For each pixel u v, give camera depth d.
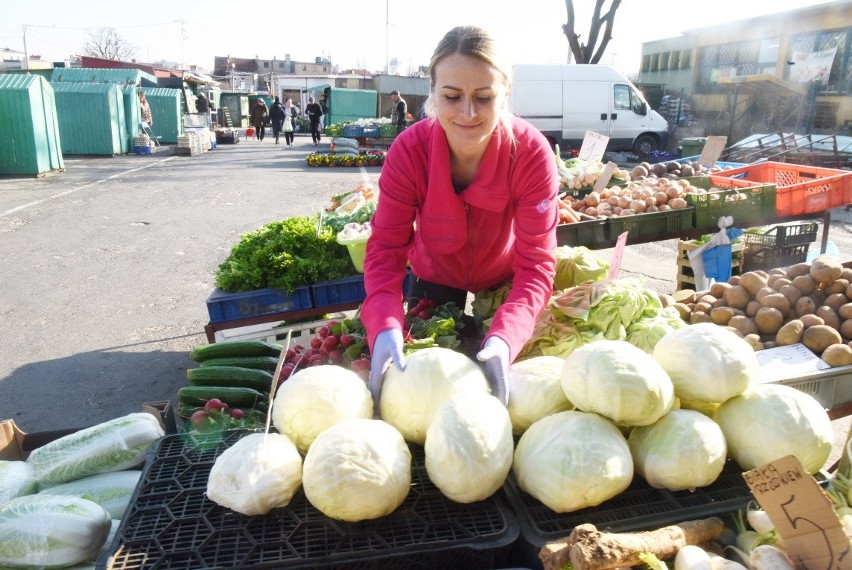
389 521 1.72
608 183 7.91
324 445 1.70
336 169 18.98
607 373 1.78
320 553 1.62
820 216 6.50
